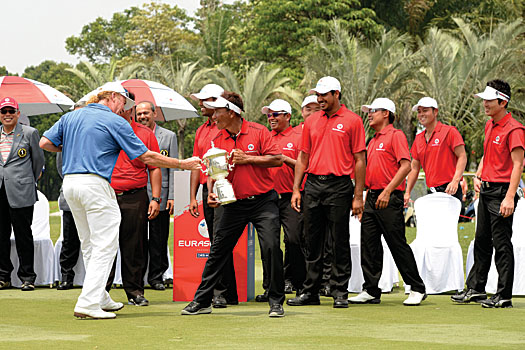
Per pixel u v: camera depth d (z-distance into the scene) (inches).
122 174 292.4
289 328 232.5
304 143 295.6
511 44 1362.0
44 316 261.4
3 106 358.6
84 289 254.8
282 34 1754.4
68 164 255.9
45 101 399.5
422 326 238.1
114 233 257.6
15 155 358.0
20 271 358.9
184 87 1675.7
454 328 233.9
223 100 265.9
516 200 297.7
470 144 1401.3
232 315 264.8
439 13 1803.6
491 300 293.6
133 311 276.8
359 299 308.7
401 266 303.3
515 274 338.6
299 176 297.1
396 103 1418.6
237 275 311.1
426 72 1357.0
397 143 303.4
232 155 260.8
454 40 1407.5
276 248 261.9
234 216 265.3
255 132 269.0
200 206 308.2
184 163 259.1
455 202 349.1
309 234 294.8
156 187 304.0
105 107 259.1
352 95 1375.5
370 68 1363.2
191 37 2359.7
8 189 355.6
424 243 349.4
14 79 412.5
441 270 345.1
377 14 1814.7
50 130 260.5
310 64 1403.8
